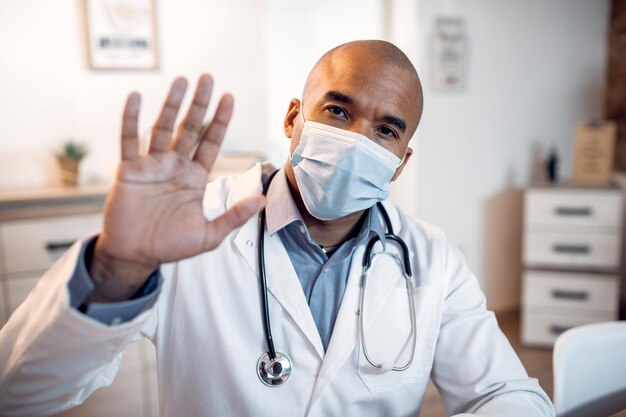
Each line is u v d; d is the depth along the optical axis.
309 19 4.96
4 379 0.65
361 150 0.80
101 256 0.61
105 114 2.59
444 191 3.03
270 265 0.89
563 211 2.75
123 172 0.60
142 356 2.11
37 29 2.42
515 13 3.02
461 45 2.91
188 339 0.88
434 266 0.99
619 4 3.09
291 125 0.94
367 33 3.80
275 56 4.91
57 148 2.52
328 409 0.87
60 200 2.16
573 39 3.17
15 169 2.46
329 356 0.87
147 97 2.67
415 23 2.83
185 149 0.64
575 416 1.09
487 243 3.19
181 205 0.63
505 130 3.12
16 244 2.04
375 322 0.92
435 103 2.91
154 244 0.62
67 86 2.50
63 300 0.58
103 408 2.06
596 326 1.14
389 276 0.95
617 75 3.14
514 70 3.07
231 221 0.65
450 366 0.97
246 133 2.94
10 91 2.41
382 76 0.79
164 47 2.69
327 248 0.93
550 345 2.84
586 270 2.78
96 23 2.51
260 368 0.86
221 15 2.79
